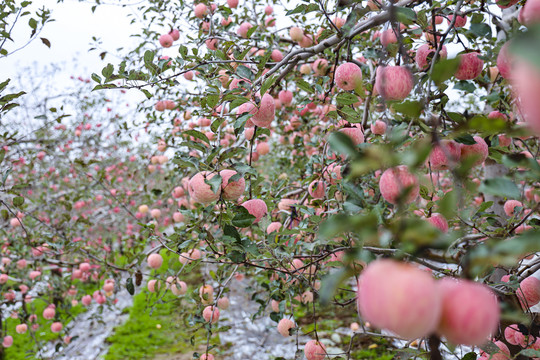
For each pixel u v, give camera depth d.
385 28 1.30
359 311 1.68
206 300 2.38
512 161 0.78
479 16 1.66
